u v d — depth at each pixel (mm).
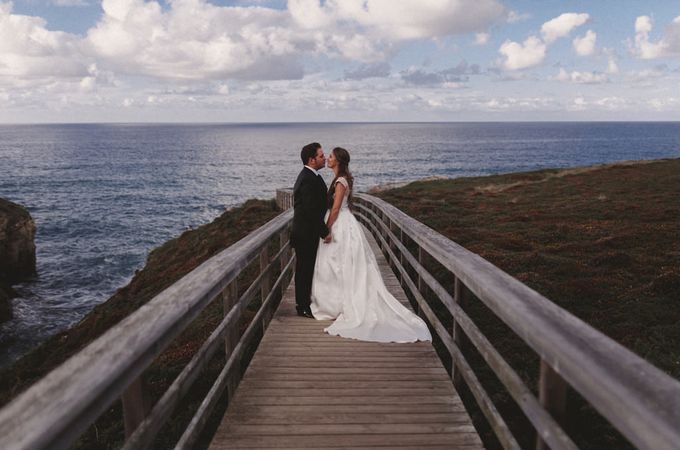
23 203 60812
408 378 3877
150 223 47812
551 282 7820
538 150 190500
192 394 4859
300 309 5578
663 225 12023
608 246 10414
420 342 4707
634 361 1276
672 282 7051
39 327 20156
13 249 27406
